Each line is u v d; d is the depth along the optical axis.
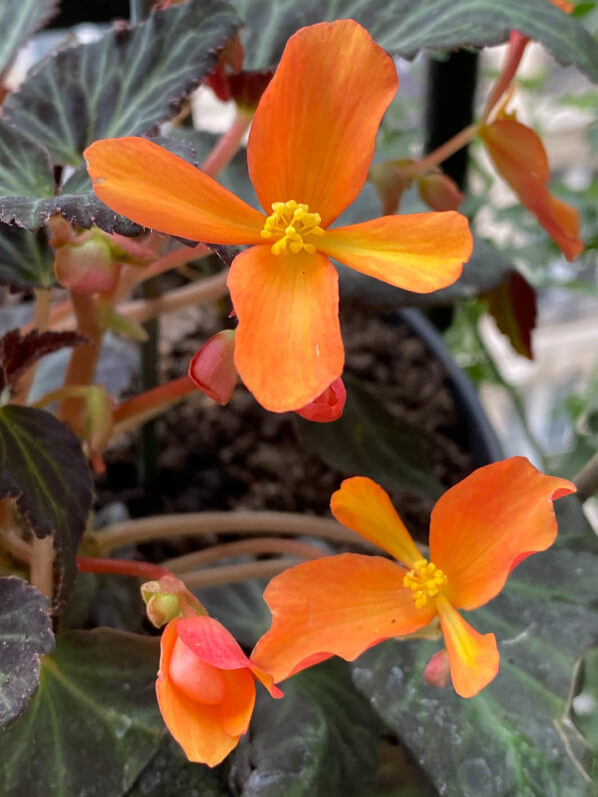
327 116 0.12
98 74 0.18
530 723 0.16
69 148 0.18
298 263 0.12
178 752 0.17
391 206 0.21
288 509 0.29
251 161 0.12
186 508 0.28
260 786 0.17
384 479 0.24
